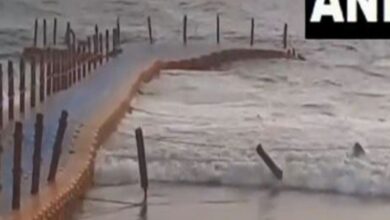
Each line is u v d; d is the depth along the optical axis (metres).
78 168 28.50
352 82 74.44
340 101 58.97
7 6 128.12
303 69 85.00
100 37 87.00
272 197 31.41
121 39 101.81
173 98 54.28
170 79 64.94
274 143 37.94
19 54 83.62
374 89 68.44
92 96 43.41
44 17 124.19
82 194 28.56
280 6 139.00
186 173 33.16
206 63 83.25
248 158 34.34
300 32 121.88
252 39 111.12
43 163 27.59
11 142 29.11
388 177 32.59
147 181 30.78
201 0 137.50
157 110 47.19
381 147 37.62
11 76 35.25
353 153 35.78
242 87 63.75
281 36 118.06
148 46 90.75
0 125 32.09
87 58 54.12
